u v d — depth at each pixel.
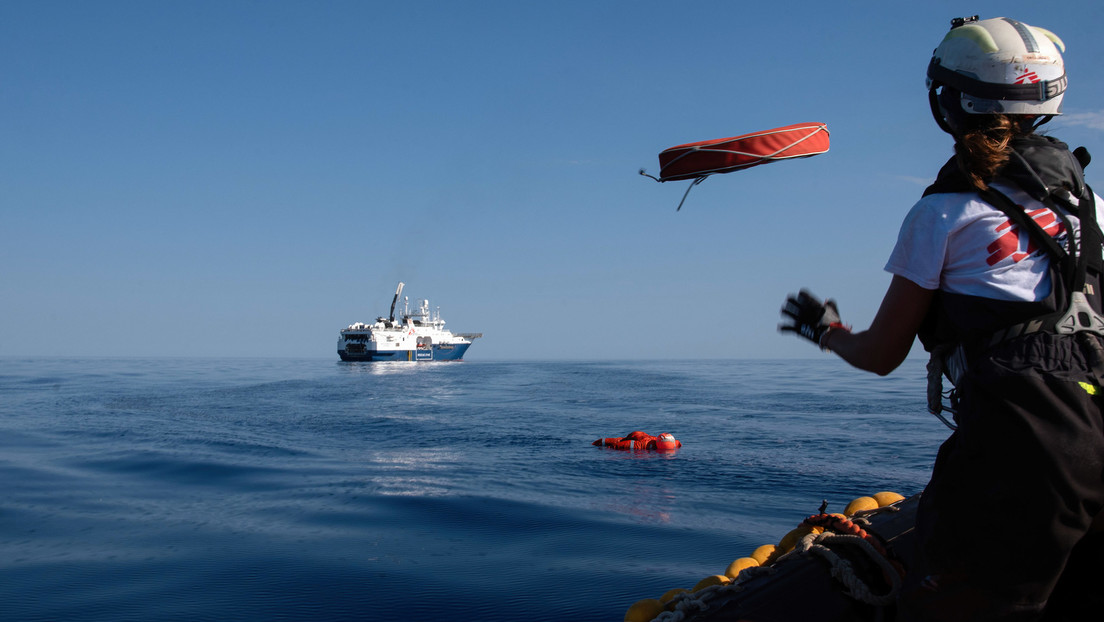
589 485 11.84
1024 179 1.58
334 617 5.34
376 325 111.31
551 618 5.32
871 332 1.78
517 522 8.78
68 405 32.19
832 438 18.72
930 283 1.64
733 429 21.27
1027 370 1.49
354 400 37.25
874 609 2.14
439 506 9.82
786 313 2.04
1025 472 1.46
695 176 2.58
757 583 2.33
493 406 32.75
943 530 1.59
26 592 5.99
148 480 12.19
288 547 7.47
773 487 11.66
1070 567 1.75
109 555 7.16
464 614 5.41
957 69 1.71
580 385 54.69
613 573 6.51
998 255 1.56
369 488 11.38
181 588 6.06
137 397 38.28
